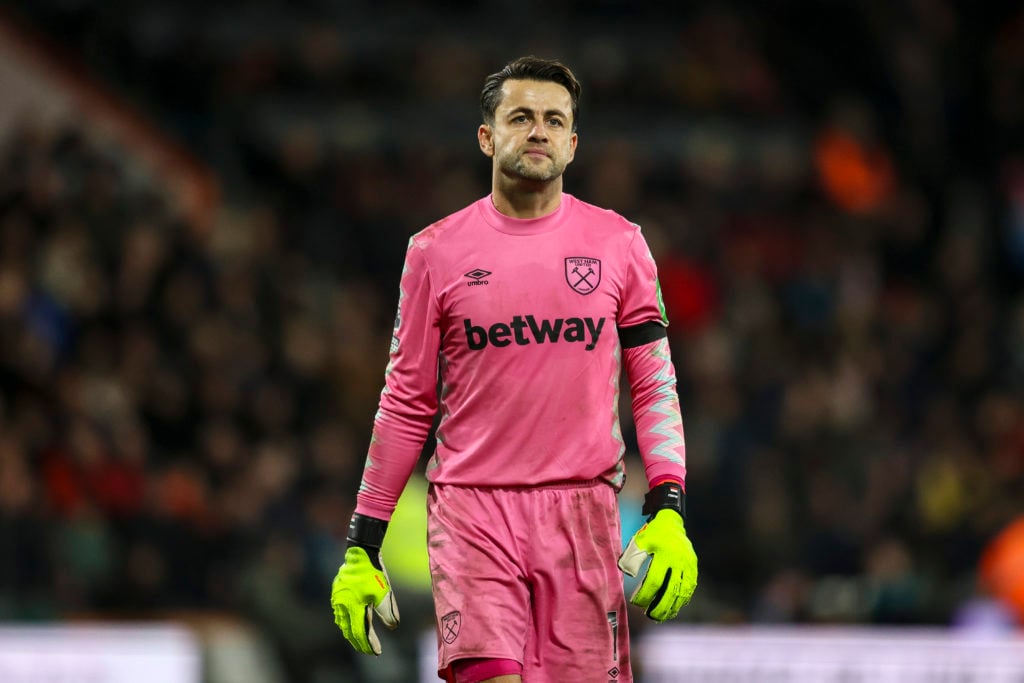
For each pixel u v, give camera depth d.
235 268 42.94
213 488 35.81
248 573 32.06
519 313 13.04
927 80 60.69
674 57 60.31
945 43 61.53
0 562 31.41
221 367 38.84
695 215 51.38
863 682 25.94
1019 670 25.77
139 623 31.89
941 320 47.28
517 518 13.05
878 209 55.06
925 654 25.89
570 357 13.06
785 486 38.88
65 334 38.66
